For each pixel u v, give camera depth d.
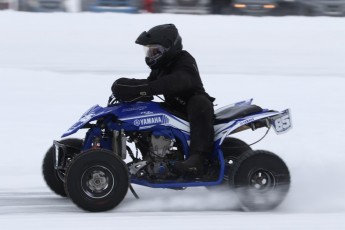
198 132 18.25
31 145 26.14
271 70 40.53
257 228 15.77
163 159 18.58
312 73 40.19
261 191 17.89
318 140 27.80
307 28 50.31
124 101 18.31
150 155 18.58
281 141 27.66
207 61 41.88
